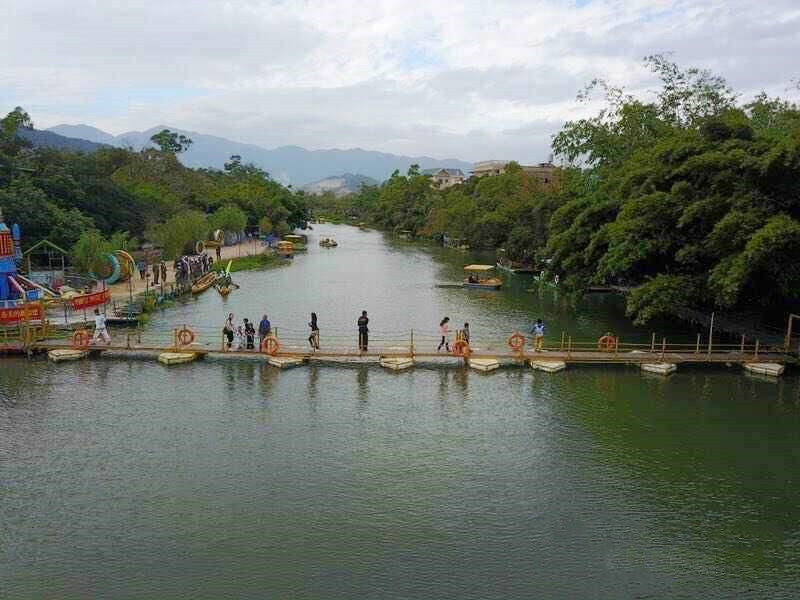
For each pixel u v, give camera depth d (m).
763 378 35.88
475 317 56.06
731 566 18.67
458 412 30.30
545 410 30.67
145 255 80.88
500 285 74.62
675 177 43.78
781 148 35.91
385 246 138.50
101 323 39.62
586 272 54.59
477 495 22.39
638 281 53.53
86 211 84.25
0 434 27.02
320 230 199.88
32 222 69.12
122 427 27.89
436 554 18.95
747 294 41.50
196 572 17.98
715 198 39.12
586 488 23.02
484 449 26.16
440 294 69.75
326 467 24.33
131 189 108.38
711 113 59.09
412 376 35.84
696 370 37.31
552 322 53.81
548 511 21.44
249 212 138.50
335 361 38.50
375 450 25.91
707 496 22.56
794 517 21.30
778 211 37.38
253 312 57.19
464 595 17.16
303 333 48.44
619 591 17.45
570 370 37.22
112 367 36.75
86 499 21.77
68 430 27.50
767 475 24.16
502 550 19.22
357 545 19.31
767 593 17.53
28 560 18.44
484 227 114.62
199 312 56.69
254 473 23.77
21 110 89.62
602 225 52.84
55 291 55.78
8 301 44.28
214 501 21.73
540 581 17.81
